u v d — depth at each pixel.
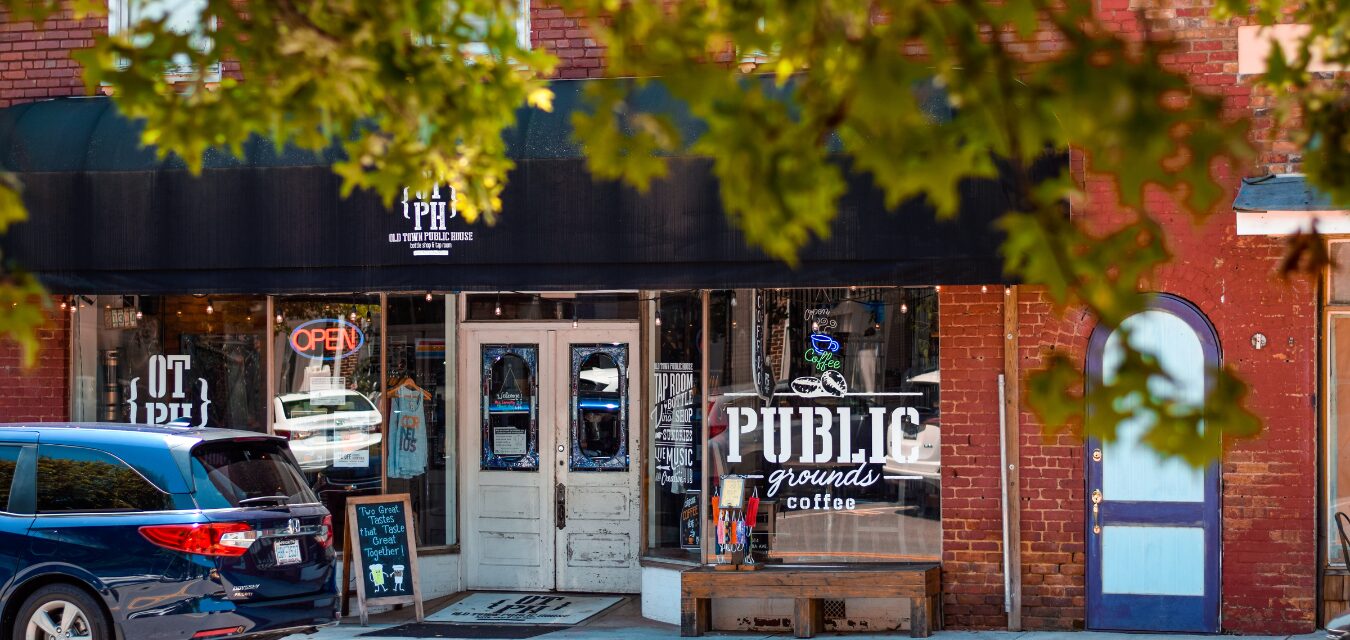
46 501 9.02
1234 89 10.38
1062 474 10.55
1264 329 10.32
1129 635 10.37
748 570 10.68
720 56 10.34
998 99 2.99
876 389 10.85
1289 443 10.33
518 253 10.41
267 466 9.34
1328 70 9.73
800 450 10.96
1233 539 10.39
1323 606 10.39
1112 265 3.05
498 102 4.88
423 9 4.40
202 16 4.35
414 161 4.96
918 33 3.01
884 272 10.01
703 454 11.14
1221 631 10.41
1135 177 2.77
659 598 11.19
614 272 10.32
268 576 8.93
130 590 8.69
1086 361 10.47
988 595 10.65
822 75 3.24
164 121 4.38
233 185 10.72
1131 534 10.52
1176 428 2.81
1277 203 9.59
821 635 10.62
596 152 3.38
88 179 10.89
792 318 11.02
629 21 3.56
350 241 10.59
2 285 3.38
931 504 10.75
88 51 4.34
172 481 8.86
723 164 3.04
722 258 10.15
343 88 4.26
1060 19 3.06
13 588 8.88
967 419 10.67
